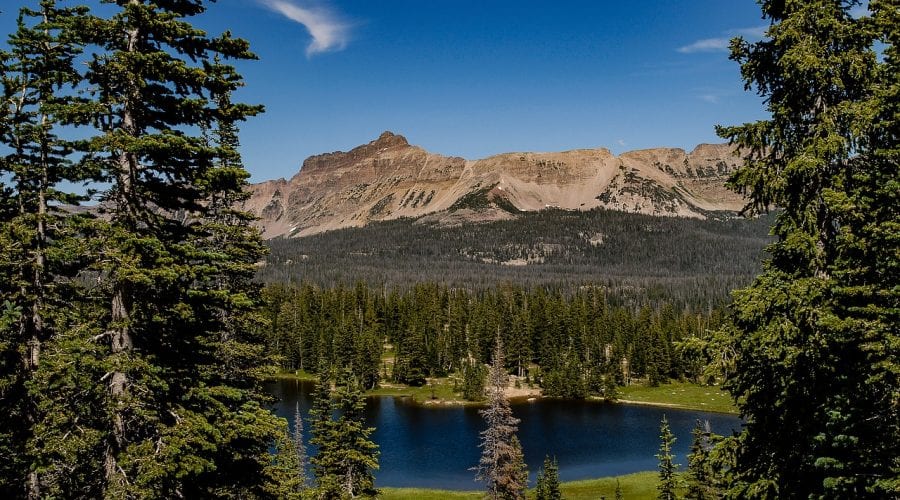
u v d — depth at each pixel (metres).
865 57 11.96
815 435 11.88
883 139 12.10
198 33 13.38
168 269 12.30
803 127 13.17
